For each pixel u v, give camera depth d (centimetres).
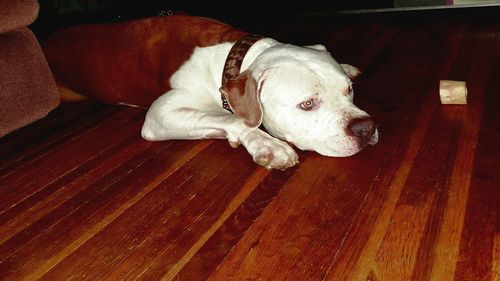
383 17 187
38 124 116
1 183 90
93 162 94
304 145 84
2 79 97
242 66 92
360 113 79
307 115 81
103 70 110
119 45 107
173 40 101
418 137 89
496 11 174
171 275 62
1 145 107
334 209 71
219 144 95
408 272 57
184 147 96
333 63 84
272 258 63
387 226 65
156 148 97
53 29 199
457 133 89
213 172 85
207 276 61
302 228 67
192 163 89
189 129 92
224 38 97
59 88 123
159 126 96
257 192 77
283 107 81
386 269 58
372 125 79
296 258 62
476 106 99
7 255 70
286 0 212
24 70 101
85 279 64
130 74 107
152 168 89
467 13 178
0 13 92
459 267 56
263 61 85
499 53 129
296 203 73
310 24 189
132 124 110
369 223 67
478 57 128
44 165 96
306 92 79
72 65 115
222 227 70
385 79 121
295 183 79
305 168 83
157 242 69
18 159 100
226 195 78
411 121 96
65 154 99
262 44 92
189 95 97
